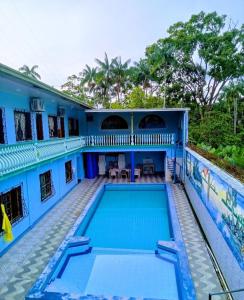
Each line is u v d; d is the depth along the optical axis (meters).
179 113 20.81
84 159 21.39
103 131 22.25
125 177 21.16
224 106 32.25
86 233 11.90
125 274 8.03
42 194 12.85
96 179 20.78
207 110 33.81
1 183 8.99
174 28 32.53
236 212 6.68
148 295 7.04
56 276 7.78
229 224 7.24
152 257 9.10
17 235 9.95
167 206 15.27
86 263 8.73
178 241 9.58
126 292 7.17
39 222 11.83
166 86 34.59
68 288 7.28
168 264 8.58
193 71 33.19
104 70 40.56
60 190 15.37
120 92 42.66
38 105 12.34
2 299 6.62
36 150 10.77
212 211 9.33
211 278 7.39
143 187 18.89
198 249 9.12
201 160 11.02
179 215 12.59
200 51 31.36
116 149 19.34
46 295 6.50
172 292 7.16
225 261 7.43
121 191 18.77
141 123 22.08
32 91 11.19
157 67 32.22
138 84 39.75
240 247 6.30
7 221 8.08
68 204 14.45
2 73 7.60
